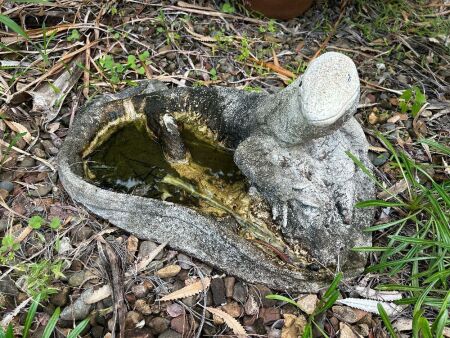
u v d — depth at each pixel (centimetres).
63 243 55
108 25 78
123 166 56
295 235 52
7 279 52
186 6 82
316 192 50
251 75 76
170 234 53
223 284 53
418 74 80
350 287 54
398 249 54
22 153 62
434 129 73
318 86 43
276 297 50
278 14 84
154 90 63
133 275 53
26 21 77
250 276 52
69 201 58
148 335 50
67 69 69
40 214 57
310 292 53
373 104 75
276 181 49
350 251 54
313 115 42
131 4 81
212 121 57
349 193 52
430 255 55
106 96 62
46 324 49
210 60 77
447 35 86
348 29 85
